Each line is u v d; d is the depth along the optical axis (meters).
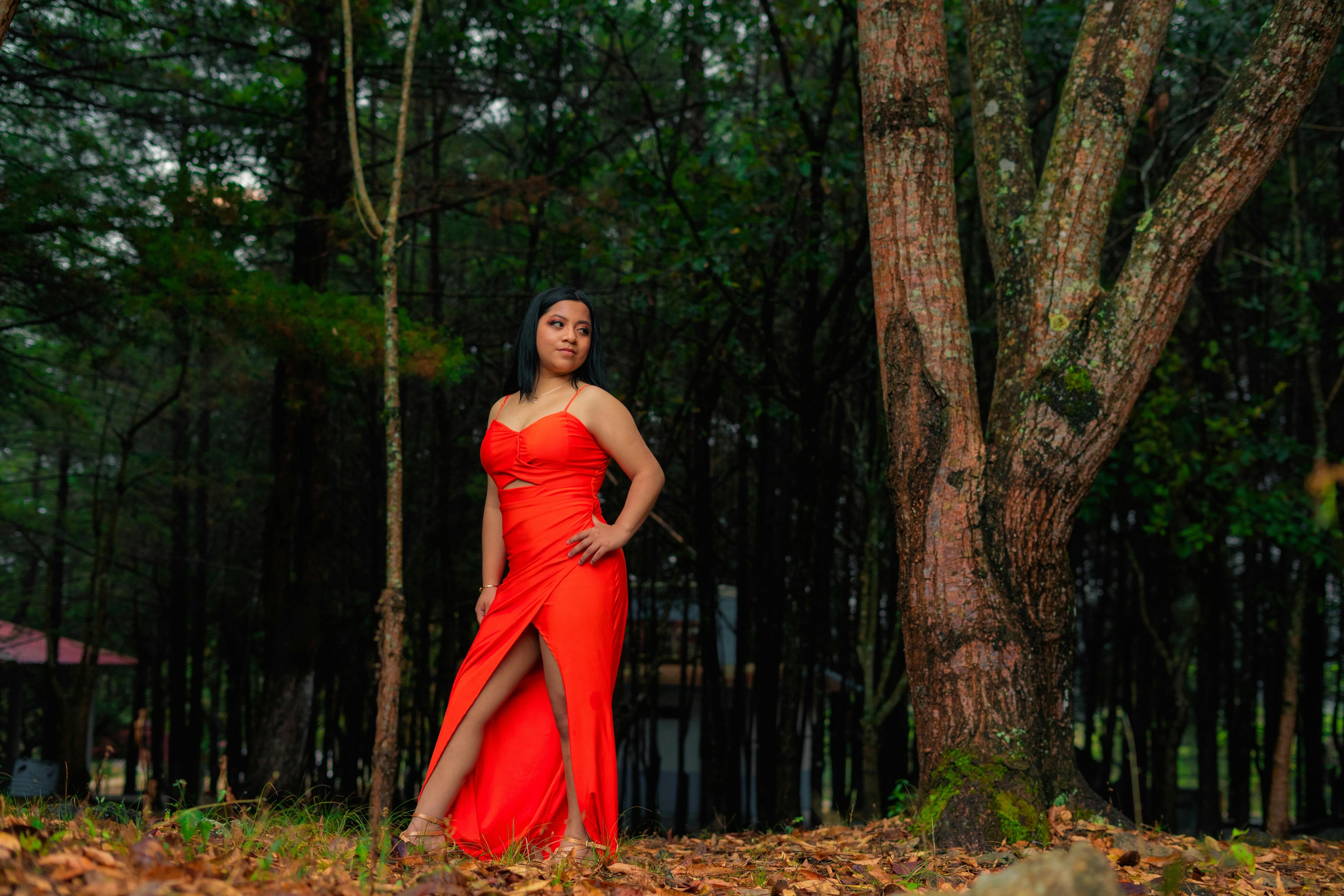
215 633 17.23
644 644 11.41
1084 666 12.23
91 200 7.50
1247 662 10.30
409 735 12.08
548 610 2.80
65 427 13.45
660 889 2.31
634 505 2.88
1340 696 11.23
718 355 9.09
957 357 3.79
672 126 10.29
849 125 9.50
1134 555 9.12
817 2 8.08
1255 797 13.64
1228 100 3.64
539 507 2.86
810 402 8.26
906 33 3.86
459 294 10.61
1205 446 8.37
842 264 10.09
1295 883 2.95
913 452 3.78
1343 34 7.91
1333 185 9.66
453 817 2.86
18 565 18.39
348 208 9.41
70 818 2.44
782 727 8.05
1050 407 3.67
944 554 3.67
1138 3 3.87
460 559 12.91
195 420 16.88
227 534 16.28
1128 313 3.64
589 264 9.09
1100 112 3.84
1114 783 11.20
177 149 10.40
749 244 8.12
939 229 3.83
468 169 12.49
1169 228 3.63
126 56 9.38
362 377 11.56
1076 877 1.49
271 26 8.23
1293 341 7.85
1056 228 3.82
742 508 9.88
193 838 2.23
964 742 3.56
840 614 10.72
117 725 19.30
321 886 1.85
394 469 4.61
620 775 11.94
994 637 3.60
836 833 4.00
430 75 9.90
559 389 2.96
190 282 6.58
